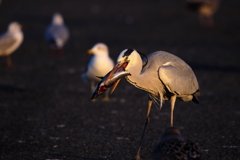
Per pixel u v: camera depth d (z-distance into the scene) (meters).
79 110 12.96
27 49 25.05
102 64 14.48
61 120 11.84
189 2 36.62
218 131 10.76
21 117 12.12
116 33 30.50
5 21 34.97
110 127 11.18
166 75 8.63
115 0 52.44
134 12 42.03
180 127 11.18
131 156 8.95
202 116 12.25
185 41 27.42
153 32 31.11
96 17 38.72
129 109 13.12
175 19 37.75
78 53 23.69
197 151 6.32
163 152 6.41
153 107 13.36
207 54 23.03
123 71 7.74
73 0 52.09
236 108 13.08
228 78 17.53
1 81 17.16
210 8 35.84
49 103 13.80
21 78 17.75
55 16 24.88
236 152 9.13
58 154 9.03
